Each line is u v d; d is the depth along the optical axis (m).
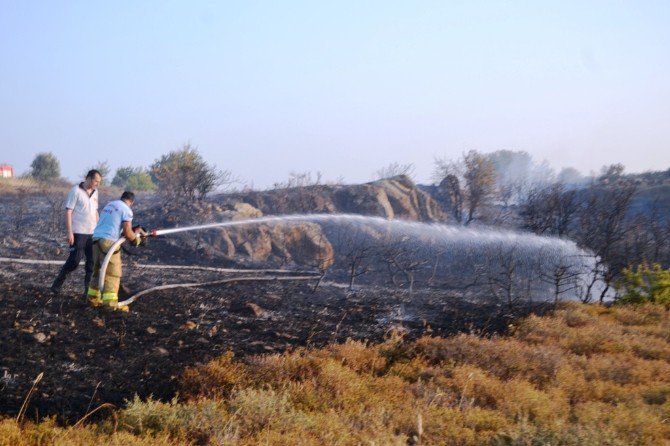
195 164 21.62
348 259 17.62
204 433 5.99
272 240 18.27
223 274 14.88
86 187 10.67
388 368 8.60
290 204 21.95
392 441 5.98
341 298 13.26
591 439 6.02
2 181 30.36
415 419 6.62
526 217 20.77
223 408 6.59
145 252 16.44
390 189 23.64
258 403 6.49
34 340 8.24
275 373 7.70
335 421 6.40
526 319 11.45
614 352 10.13
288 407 6.81
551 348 9.52
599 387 8.16
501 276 17.12
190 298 11.88
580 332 10.88
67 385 7.05
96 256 10.16
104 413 6.50
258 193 23.02
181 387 7.29
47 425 5.85
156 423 6.09
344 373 7.75
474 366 8.65
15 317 9.05
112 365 7.78
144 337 8.98
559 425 6.36
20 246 15.95
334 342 9.66
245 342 9.32
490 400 7.64
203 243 17.36
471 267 18.45
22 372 7.22
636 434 6.50
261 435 5.97
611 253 16.34
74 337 8.61
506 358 8.93
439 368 8.46
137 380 7.44
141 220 19.08
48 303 9.98
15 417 6.09
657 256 17.75
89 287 10.20
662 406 7.38
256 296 12.65
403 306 12.78
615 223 17.55
